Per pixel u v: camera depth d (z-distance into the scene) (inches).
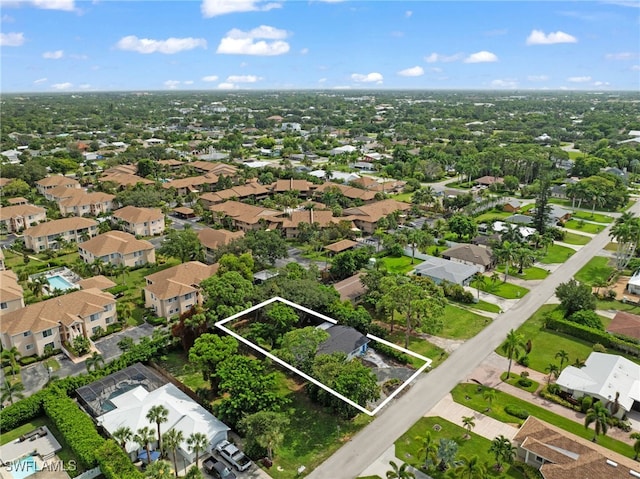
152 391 2662.4
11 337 3031.5
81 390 2677.2
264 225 5531.5
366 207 6092.5
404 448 2348.7
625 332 3339.1
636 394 2664.9
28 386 2829.7
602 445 2353.6
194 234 4785.9
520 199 7514.8
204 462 2233.0
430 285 3821.4
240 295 3339.1
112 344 3297.2
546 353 3218.5
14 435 2436.0
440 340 3378.4
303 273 3946.9
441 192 7790.4
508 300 4028.1
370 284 3804.1
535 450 2201.0
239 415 2407.7
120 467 2068.2
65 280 4222.4
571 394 2748.5
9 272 4037.9
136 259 4618.6
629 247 4778.5
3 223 5733.3
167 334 3358.8
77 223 5329.7
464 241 5457.7
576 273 4596.5
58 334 3196.4
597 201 6761.8
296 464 2257.6
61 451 2320.4
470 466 2027.6
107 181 7322.8
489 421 2546.8
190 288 3703.3
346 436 2444.6
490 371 3004.4
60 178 7283.5
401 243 5022.1
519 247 4547.2
